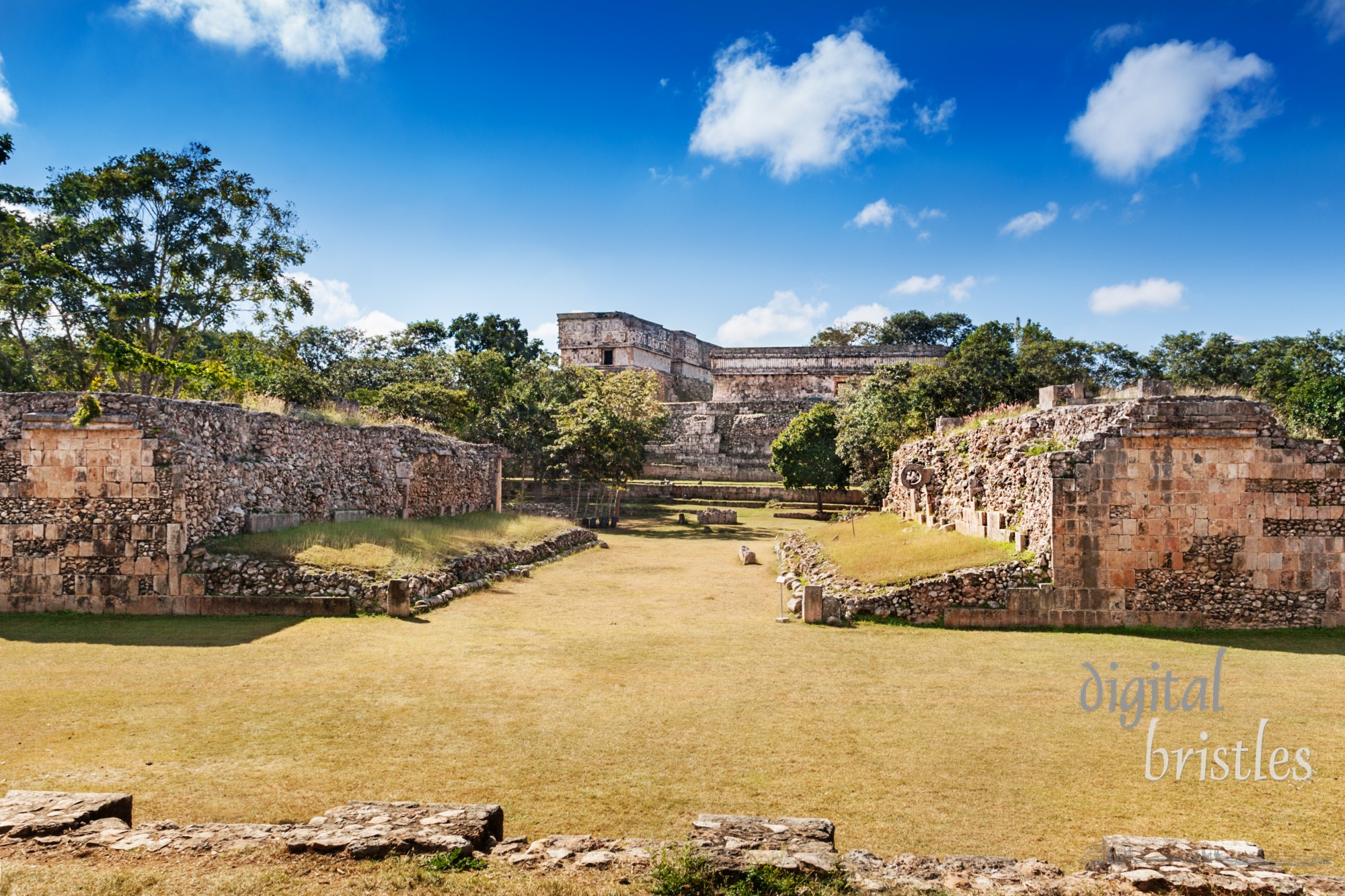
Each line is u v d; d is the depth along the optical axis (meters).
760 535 36.50
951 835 6.49
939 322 81.19
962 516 21.22
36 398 16.25
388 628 14.21
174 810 6.70
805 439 43.28
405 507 25.05
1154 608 15.11
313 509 21.16
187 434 16.58
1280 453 15.19
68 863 5.05
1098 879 5.07
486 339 67.00
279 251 31.14
